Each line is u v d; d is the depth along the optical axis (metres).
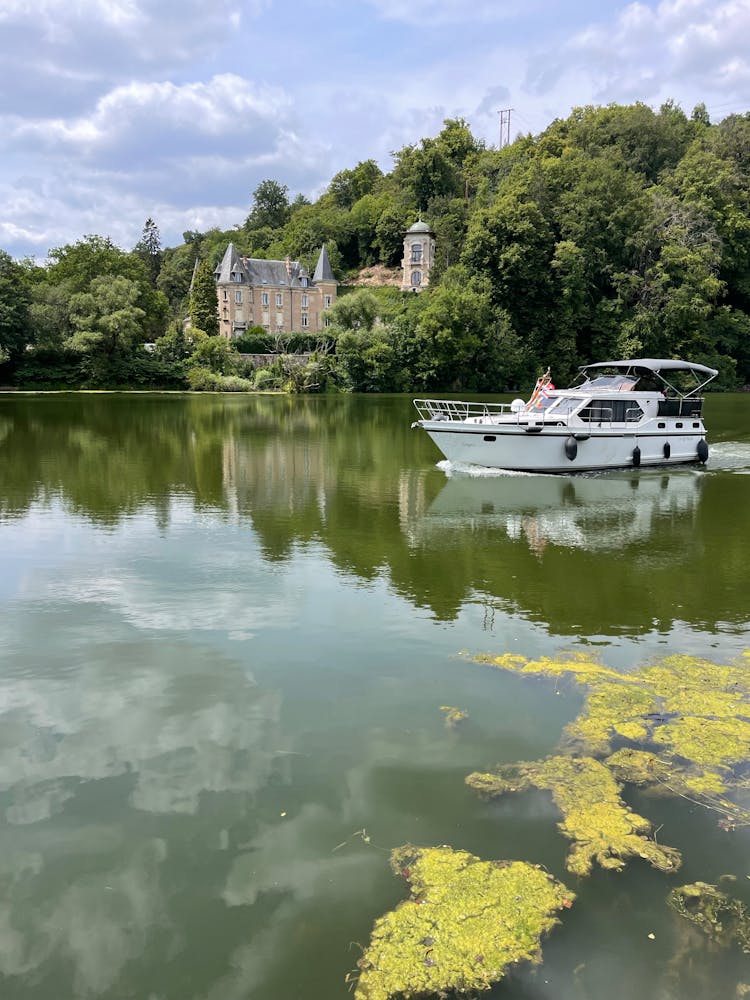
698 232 66.44
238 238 128.38
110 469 18.50
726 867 4.05
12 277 59.75
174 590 8.81
